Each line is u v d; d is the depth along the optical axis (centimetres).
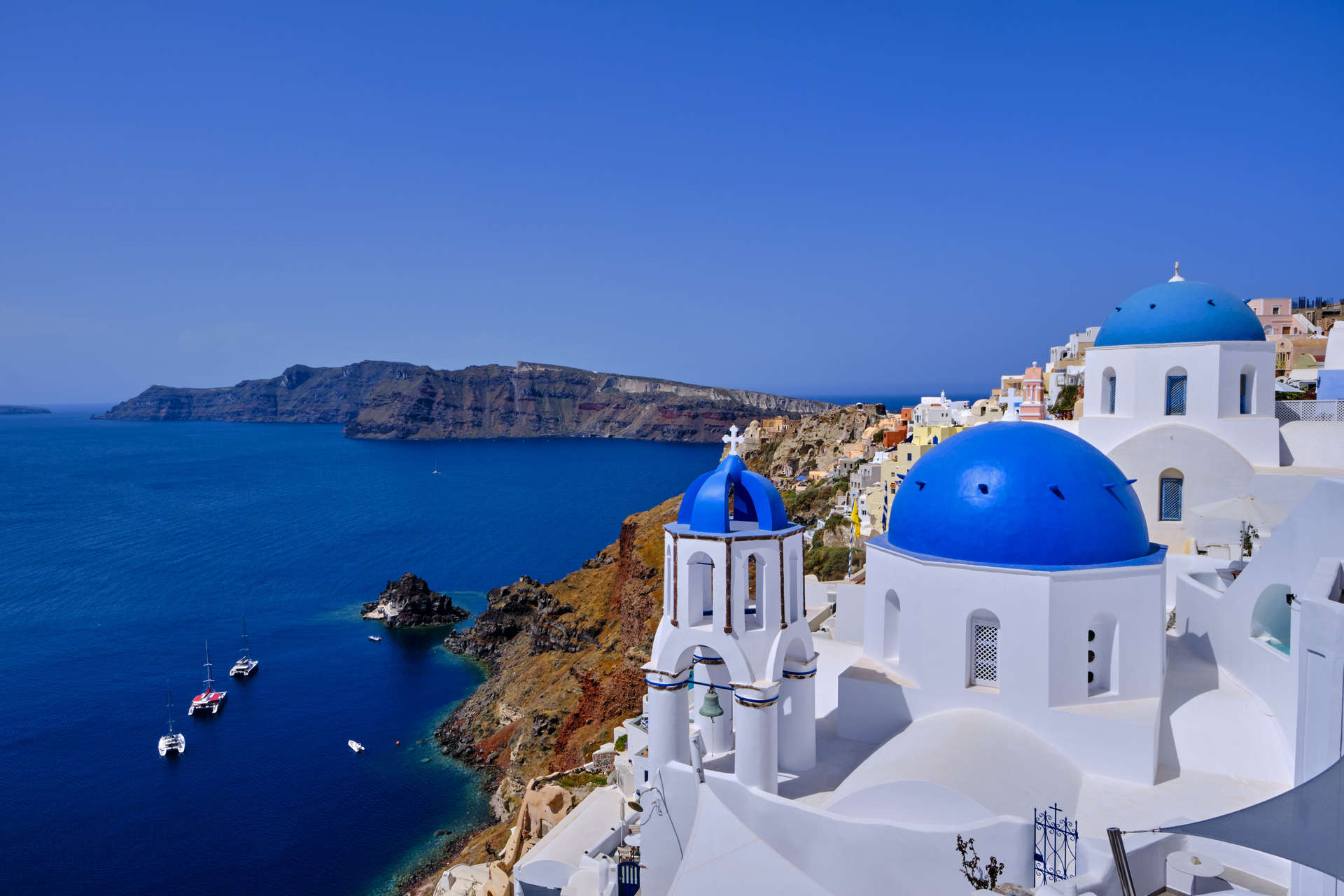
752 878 1609
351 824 6203
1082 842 1520
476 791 6750
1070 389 7438
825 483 10744
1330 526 1781
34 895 5372
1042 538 1919
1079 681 1888
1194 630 2433
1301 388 4472
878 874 1622
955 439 2194
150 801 6575
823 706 2361
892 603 2178
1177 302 3156
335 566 15862
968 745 1788
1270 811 1276
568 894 2473
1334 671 1290
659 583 7819
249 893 5334
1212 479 2975
